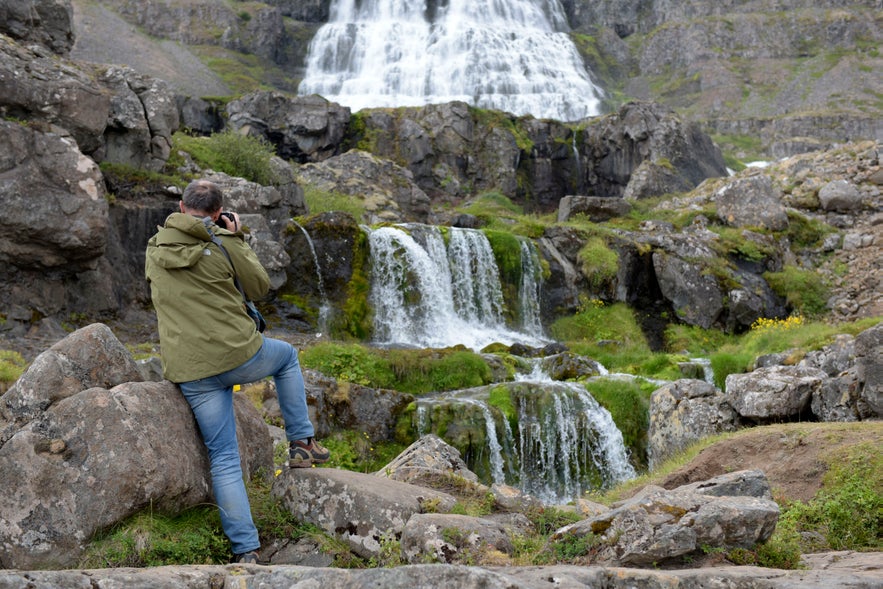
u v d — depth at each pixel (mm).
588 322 23250
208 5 57188
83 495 4062
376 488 4770
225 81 51562
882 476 7027
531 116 41625
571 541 4305
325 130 38000
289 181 23344
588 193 41781
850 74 64438
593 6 75688
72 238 14539
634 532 4164
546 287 23672
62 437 4160
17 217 14039
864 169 28625
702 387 11844
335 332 19344
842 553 5410
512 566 3789
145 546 4098
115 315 16250
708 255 24531
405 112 40281
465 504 5457
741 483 5219
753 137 58562
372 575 3244
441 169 38781
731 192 27234
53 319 15000
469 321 22125
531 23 64438
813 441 8055
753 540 4352
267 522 4734
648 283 24562
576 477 13992
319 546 4520
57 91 15484
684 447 11500
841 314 23984
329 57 56250
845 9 71938
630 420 14430
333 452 12188
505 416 13742
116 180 17547
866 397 10047
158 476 4211
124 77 18578
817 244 26719
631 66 70125
